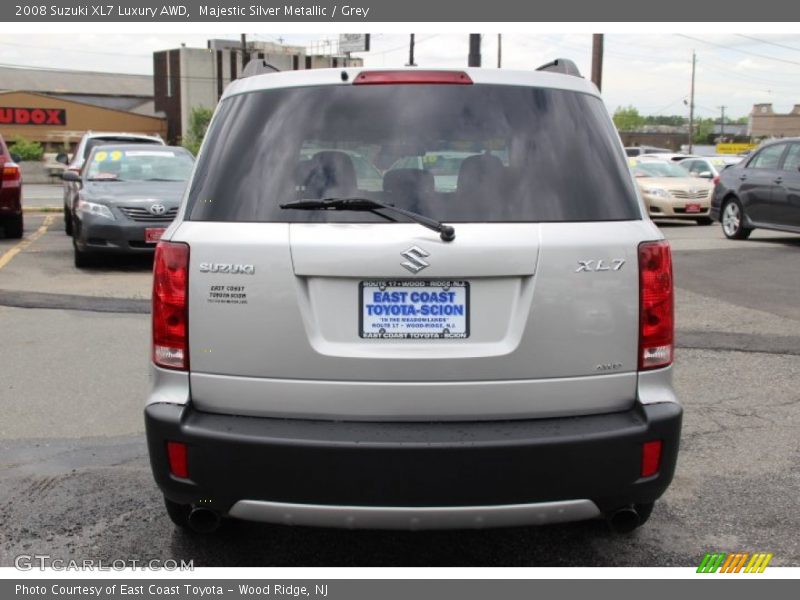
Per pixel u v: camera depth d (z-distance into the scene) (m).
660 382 3.13
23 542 3.77
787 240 14.91
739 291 9.69
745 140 105.00
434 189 3.06
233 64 72.75
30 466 4.59
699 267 11.52
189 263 3.04
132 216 10.69
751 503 4.20
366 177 3.10
